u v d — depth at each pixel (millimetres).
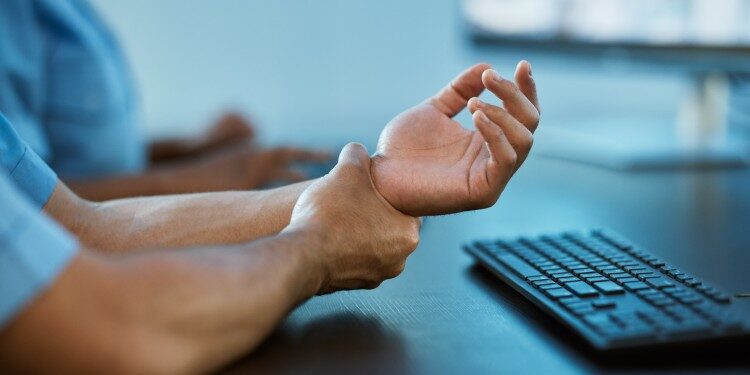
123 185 1748
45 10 1857
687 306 994
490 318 1042
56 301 844
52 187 1182
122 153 2076
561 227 1418
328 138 2400
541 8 2219
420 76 3271
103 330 850
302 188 1202
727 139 2100
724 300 1002
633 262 1106
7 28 1767
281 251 977
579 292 1034
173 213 1199
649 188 1678
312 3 3119
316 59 3164
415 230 1095
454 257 1256
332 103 3217
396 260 1088
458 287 1136
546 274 1104
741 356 936
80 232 1181
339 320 1041
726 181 1726
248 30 3068
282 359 953
